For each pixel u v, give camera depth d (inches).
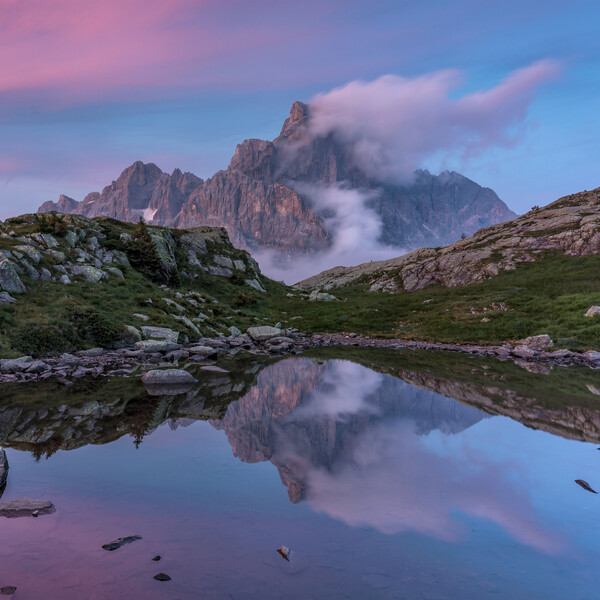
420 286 3503.9
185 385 794.2
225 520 265.1
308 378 927.0
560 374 1017.5
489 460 401.4
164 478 337.7
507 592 196.4
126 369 933.2
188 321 1528.1
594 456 417.1
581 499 311.7
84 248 1891.0
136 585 193.8
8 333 981.2
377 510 286.2
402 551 231.9
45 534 242.1
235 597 186.1
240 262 3334.2
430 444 454.3
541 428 527.8
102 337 1151.0
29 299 1176.8
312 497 305.6
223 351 1400.1
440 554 229.9
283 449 427.8
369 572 209.8
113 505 284.8
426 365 1163.9
